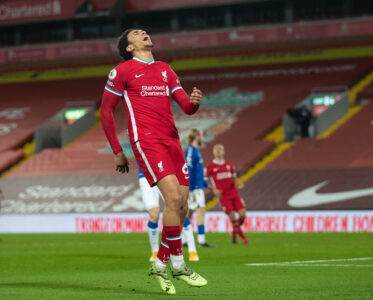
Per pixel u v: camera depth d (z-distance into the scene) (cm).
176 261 1001
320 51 7131
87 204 5412
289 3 7112
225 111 6600
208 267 1583
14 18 7350
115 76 1009
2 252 2534
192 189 2238
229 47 7225
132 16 7719
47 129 6750
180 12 7569
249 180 5166
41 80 7894
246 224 4459
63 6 7200
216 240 3294
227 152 5841
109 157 6194
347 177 4850
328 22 6612
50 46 7469
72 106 7206
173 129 1012
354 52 6994
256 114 6431
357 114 5909
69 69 7962
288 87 6706
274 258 1900
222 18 7494
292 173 5097
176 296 957
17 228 5125
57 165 6147
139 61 1029
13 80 8006
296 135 5988
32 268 1719
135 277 1352
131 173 5669
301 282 1155
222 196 2927
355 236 3438
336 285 1095
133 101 1009
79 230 4931
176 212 980
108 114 1012
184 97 1010
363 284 1109
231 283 1162
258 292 1002
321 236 3491
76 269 1658
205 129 6344
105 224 4850
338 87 6488
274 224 4378
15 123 7131
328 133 5909
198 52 7475
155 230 1836
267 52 7350
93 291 1064
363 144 5409
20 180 5888
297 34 6712
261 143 5900
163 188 973
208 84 7044
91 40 7375
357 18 6538
